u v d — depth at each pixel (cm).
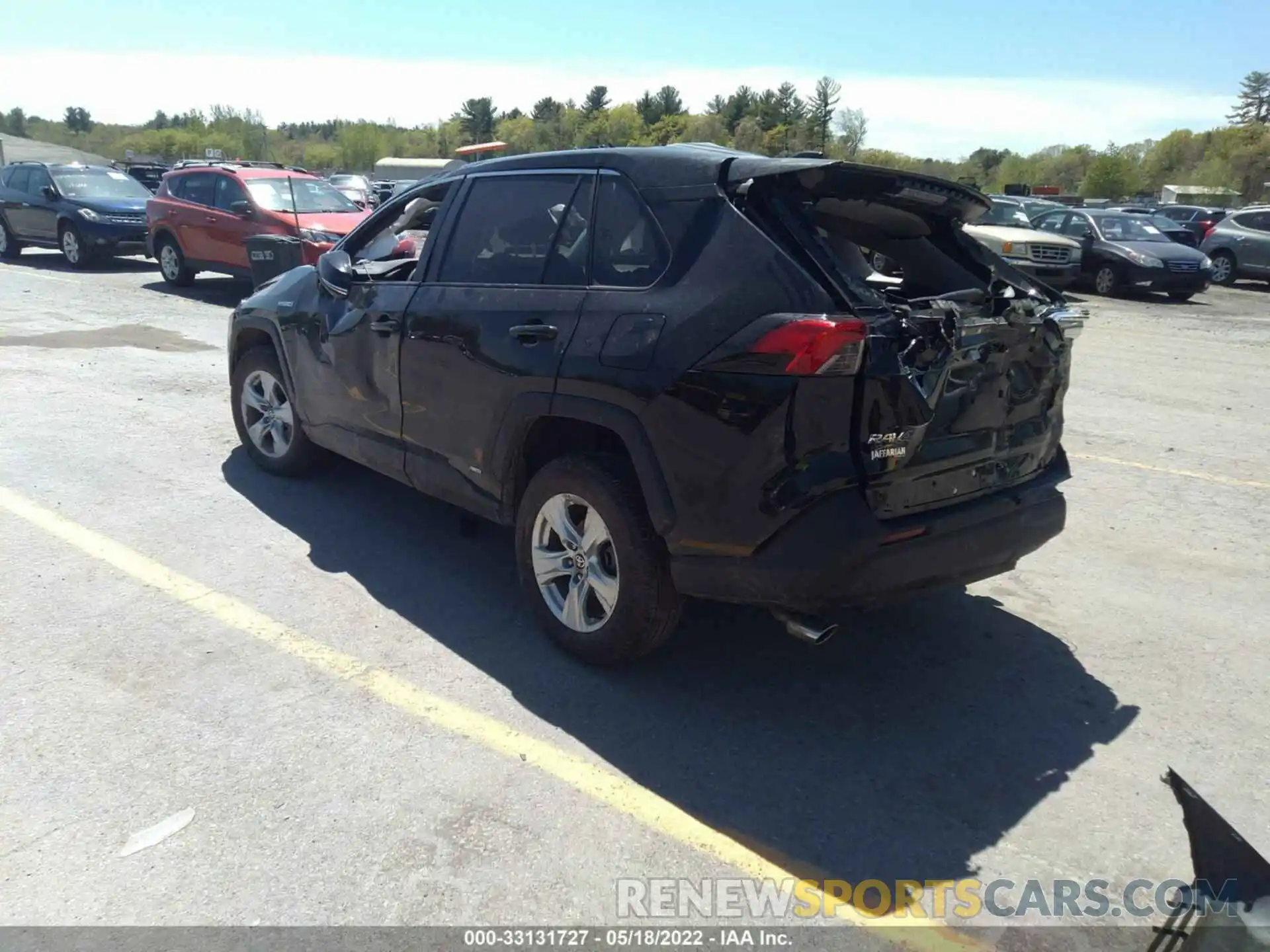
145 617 430
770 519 330
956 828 316
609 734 358
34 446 657
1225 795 338
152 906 269
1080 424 847
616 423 365
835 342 315
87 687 372
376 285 495
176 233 1438
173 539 516
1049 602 489
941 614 471
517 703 375
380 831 301
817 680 403
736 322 334
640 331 359
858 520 324
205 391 826
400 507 577
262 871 283
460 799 318
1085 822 321
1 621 420
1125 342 1333
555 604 414
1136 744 367
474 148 1024
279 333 567
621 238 383
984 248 430
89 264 1716
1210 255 2289
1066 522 600
